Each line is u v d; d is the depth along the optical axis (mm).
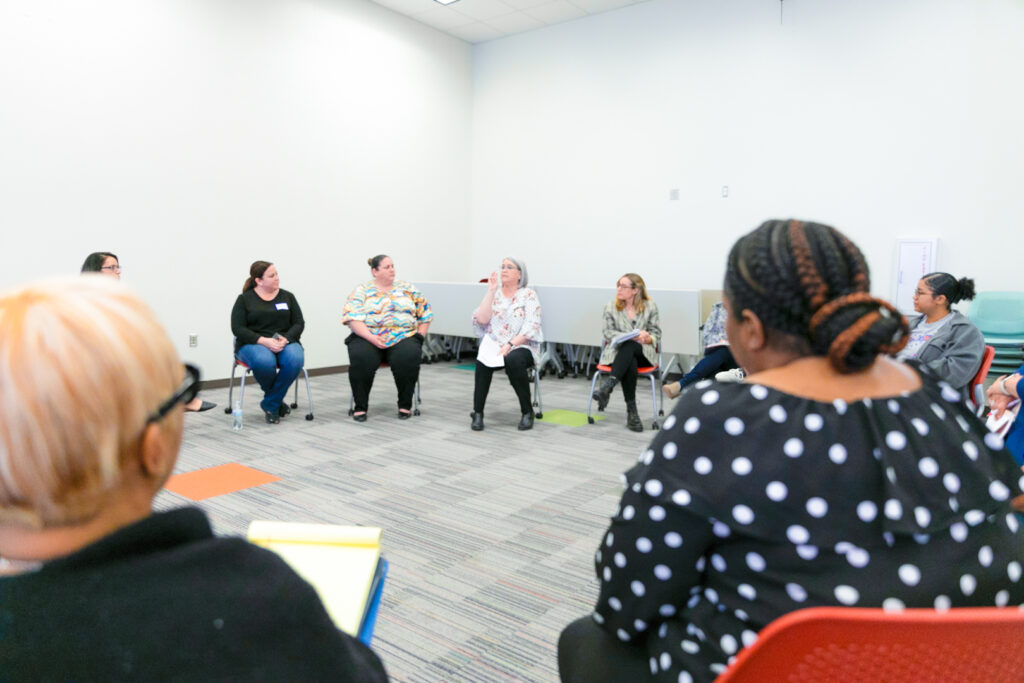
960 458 655
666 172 5848
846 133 4996
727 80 5480
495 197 6980
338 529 880
